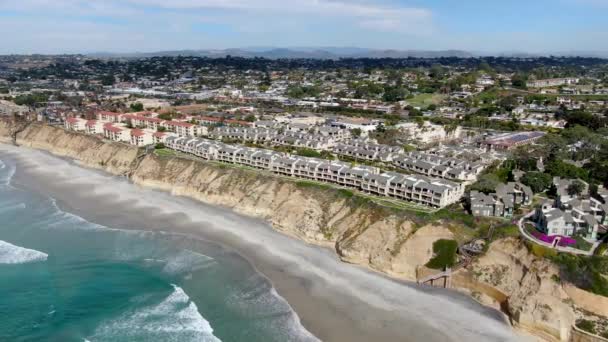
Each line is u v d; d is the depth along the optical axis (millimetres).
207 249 102438
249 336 71375
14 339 70438
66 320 75188
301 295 83250
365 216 103938
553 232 86125
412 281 88375
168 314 77188
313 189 119000
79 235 109438
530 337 72062
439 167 137375
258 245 104500
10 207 128000
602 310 70438
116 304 79938
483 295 82312
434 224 95250
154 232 111875
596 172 126500
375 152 157000
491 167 140500
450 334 72500
